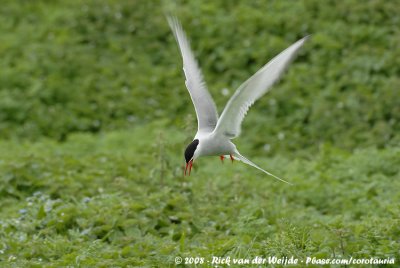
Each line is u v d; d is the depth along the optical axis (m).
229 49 20.88
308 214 12.30
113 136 17.70
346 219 11.80
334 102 18.41
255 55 20.23
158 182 13.18
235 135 9.51
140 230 11.09
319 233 9.80
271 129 18.14
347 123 17.72
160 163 13.84
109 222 11.09
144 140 17.44
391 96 17.84
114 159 15.12
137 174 13.75
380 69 18.95
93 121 19.42
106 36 22.05
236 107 9.12
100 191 12.91
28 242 10.41
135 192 12.69
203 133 9.86
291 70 19.70
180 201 11.97
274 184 13.90
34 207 11.76
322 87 19.09
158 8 22.78
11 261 9.81
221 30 21.22
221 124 9.40
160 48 21.62
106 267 9.40
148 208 11.62
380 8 20.73
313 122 18.03
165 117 19.28
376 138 16.84
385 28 20.19
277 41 20.41
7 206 12.66
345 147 16.83
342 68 19.25
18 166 13.51
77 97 19.92
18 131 18.83
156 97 19.91
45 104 19.72
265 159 16.22
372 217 11.12
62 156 15.50
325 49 19.92
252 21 21.33
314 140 17.53
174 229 11.24
